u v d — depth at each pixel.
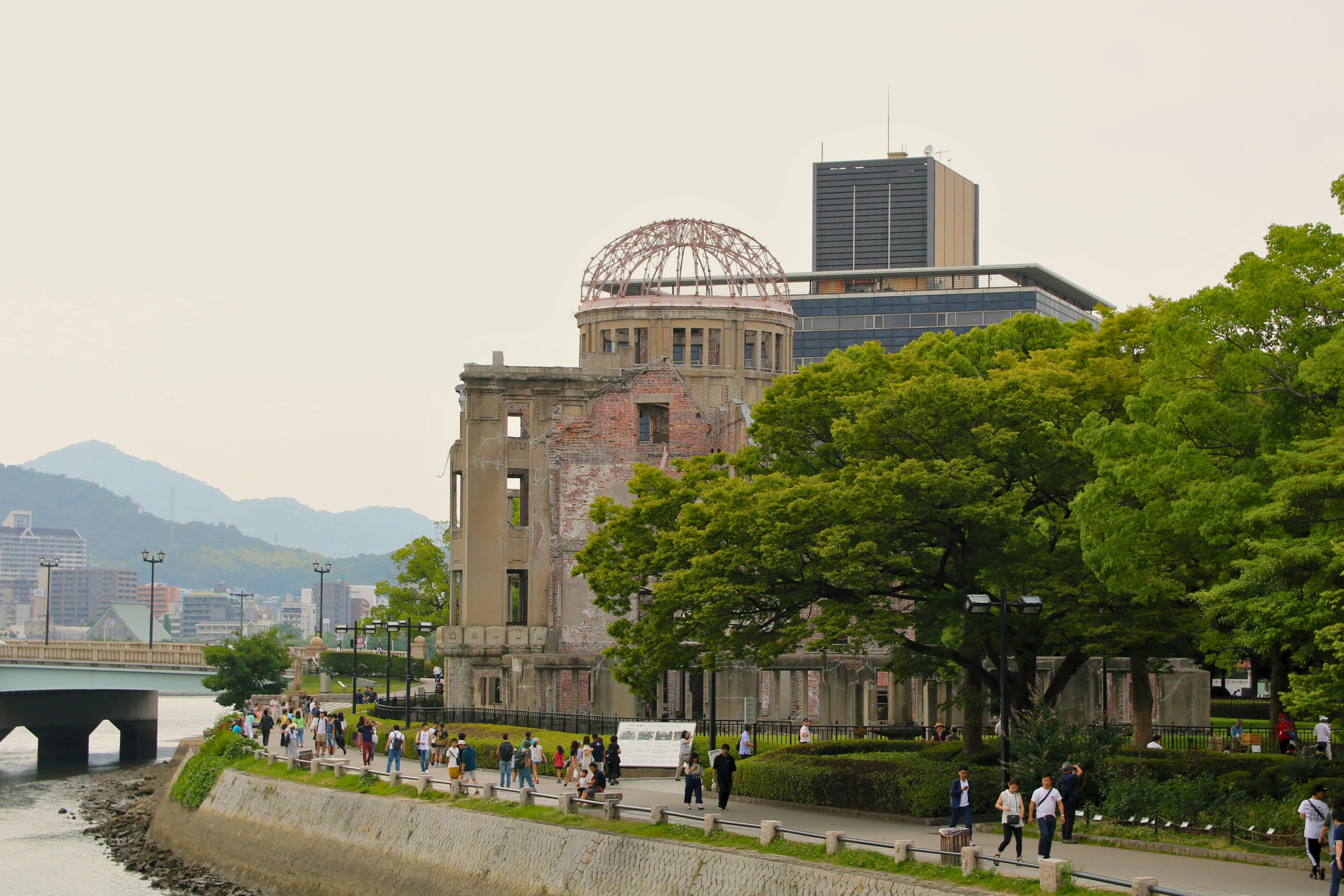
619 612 76.75
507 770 62.22
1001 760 50.28
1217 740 65.56
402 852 59.62
